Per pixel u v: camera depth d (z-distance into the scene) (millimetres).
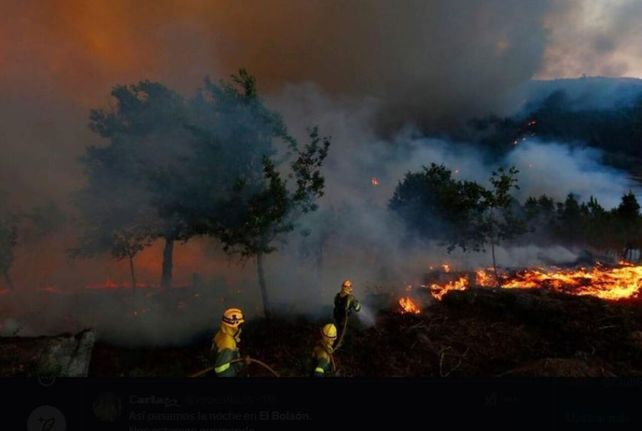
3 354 8445
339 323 10070
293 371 9094
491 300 12727
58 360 8797
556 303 12023
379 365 9555
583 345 10000
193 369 9609
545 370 8422
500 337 10766
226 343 6055
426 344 10305
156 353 10656
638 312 11766
